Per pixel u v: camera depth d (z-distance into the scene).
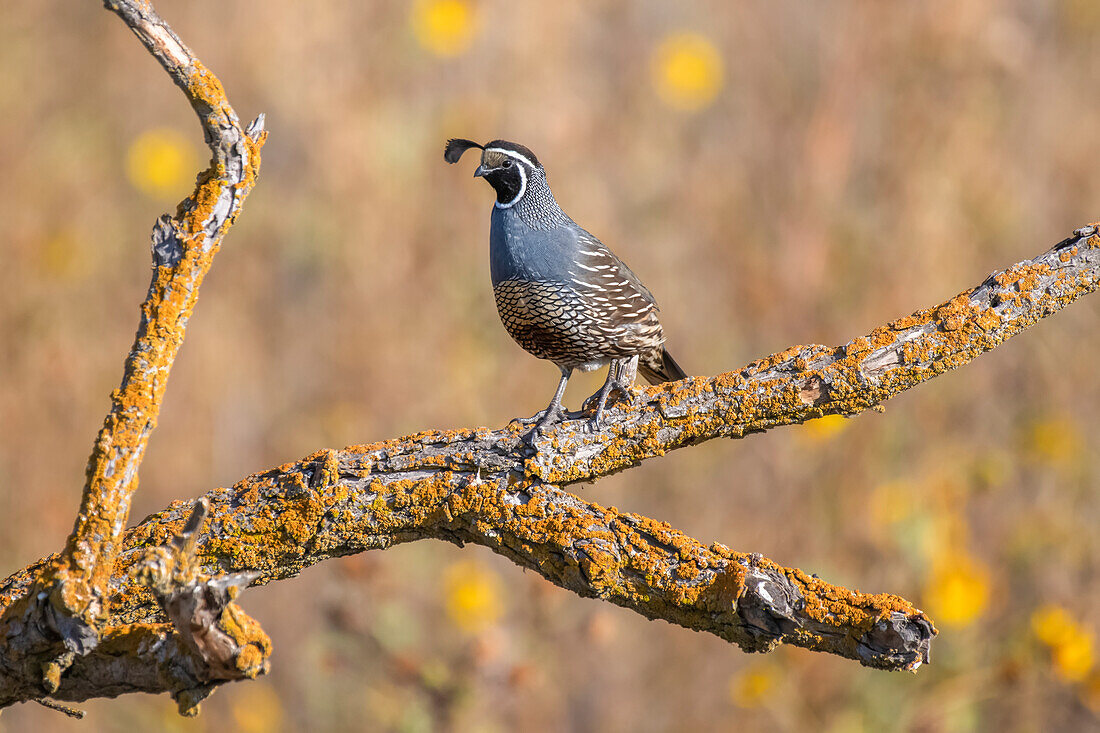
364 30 14.00
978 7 13.38
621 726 9.79
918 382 5.52
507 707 9.37
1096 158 13.12
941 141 12.91
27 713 9.53
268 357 11.86
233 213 5.01
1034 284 5.46
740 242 12.64
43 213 12.82
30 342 11.55
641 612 5.13
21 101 13.54
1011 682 9.77
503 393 11.87
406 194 12.87
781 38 14.24
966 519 10.88
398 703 9.34
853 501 10.80
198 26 13.49
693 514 10.80
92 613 4.52
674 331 12.18
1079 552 10.74
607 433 5.57
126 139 13.68
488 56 14.12
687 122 14.01
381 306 12.17
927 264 12.19
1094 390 11.68
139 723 9.74
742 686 9.74
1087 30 14.04
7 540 10.41
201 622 4.14
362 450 5.49
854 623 4.61
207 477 11.20
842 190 12.81
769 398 5.55
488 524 5.34
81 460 10.96
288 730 9.73
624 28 15.02
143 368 4.78
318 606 9.86
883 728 9.59
